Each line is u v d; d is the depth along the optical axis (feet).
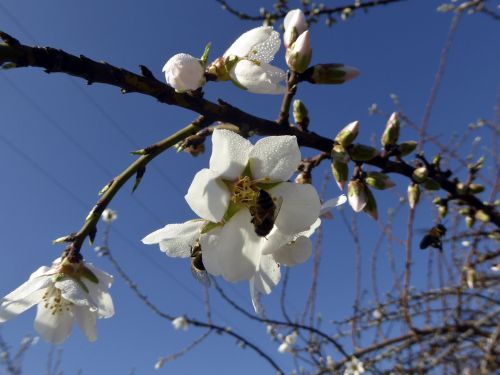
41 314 0.45
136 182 0.38
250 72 0.38
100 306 0.43
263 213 0.35
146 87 0.35
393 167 0.50
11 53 0.28
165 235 0.39
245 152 0.36
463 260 1.05
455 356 1.13
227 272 0.37
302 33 0.42
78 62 0.31
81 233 0.40
